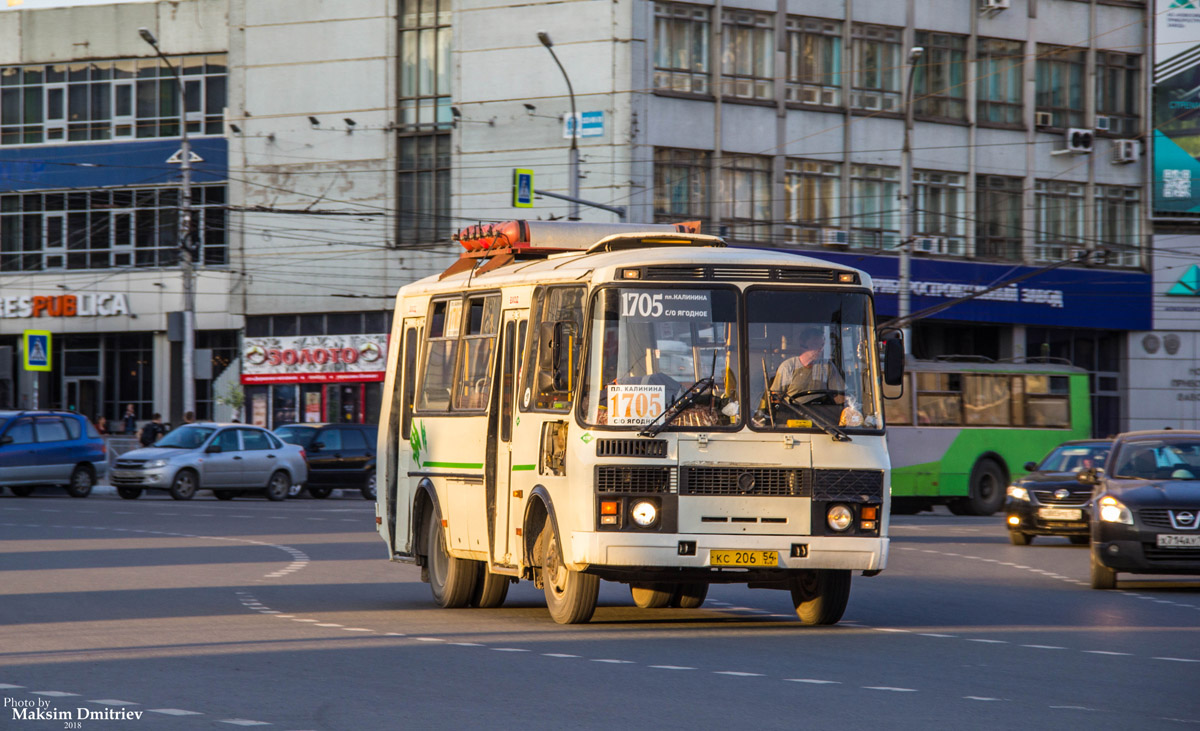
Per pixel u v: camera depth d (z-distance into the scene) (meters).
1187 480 23.67
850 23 62.16
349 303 65.00
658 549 15.89
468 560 19.39
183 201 54.97
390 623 17.41
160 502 45.28
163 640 15.55
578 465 16.05
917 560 29.11
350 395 65.19
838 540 16.27
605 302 16.30
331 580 23.14
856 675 13.52
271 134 66.38
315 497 52.47
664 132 58.56
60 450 46.97
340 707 11.52
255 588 21.61
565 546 16.36
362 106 64.62
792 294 16.69
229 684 12.63
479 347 19.28
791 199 60.91
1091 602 21.31
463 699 11.92
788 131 60.84
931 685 12.96
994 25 65.38
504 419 18.22
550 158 59.78
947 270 63.25
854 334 16.81
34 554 26.78
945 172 64.06
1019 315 65.00
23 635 15.90
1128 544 22.52
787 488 16.23
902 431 46.75
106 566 24.70
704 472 16.08
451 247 62.50
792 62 61.19
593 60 58.59
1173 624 18.48
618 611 19.47
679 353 16.31
